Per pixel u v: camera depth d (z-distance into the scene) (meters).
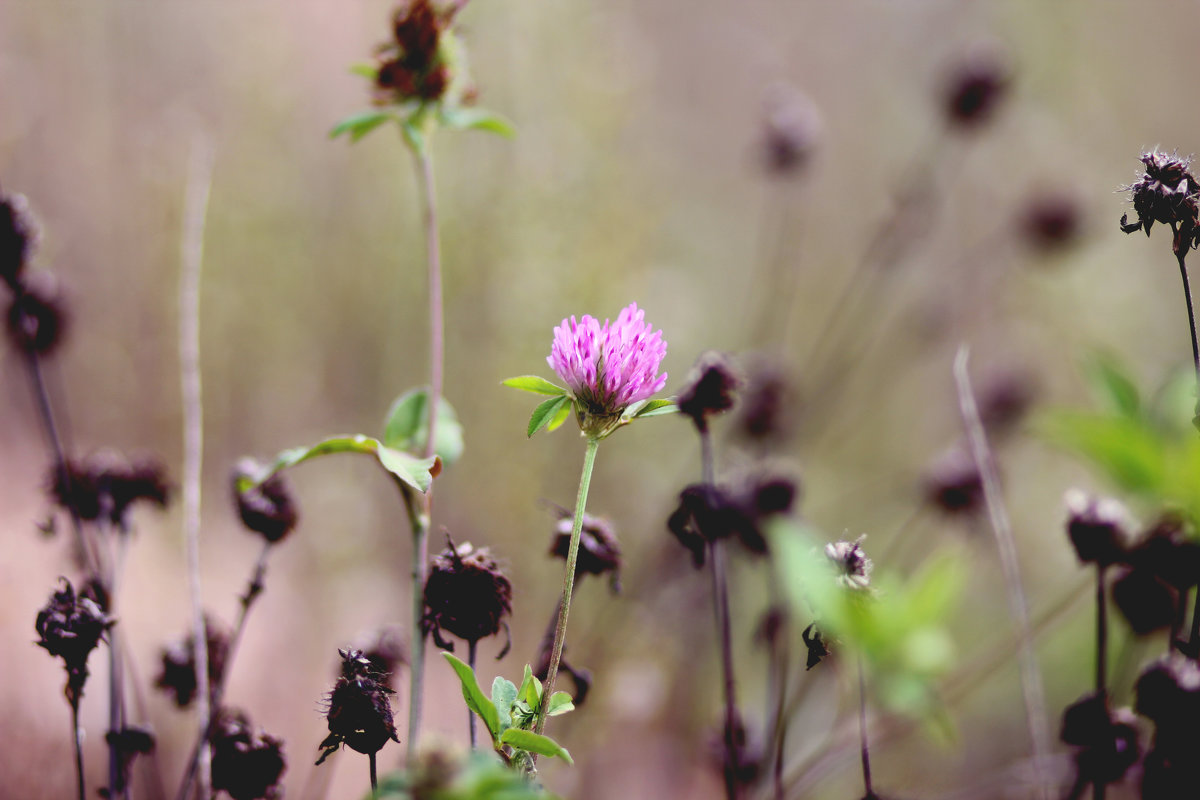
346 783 1.25
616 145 1.96
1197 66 2.63
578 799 1.29
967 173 2.59
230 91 2.01
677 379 2.07
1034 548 1.88
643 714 1.36
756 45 3.31
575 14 1.92
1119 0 2.60
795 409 1.54
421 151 0.88
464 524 1.71
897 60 3.08
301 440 1.94
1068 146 2.59
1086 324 2.28
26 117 1.97
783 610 0.96
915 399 2.38
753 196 3.05
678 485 1.69
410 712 0.82
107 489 0.90
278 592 1.65
